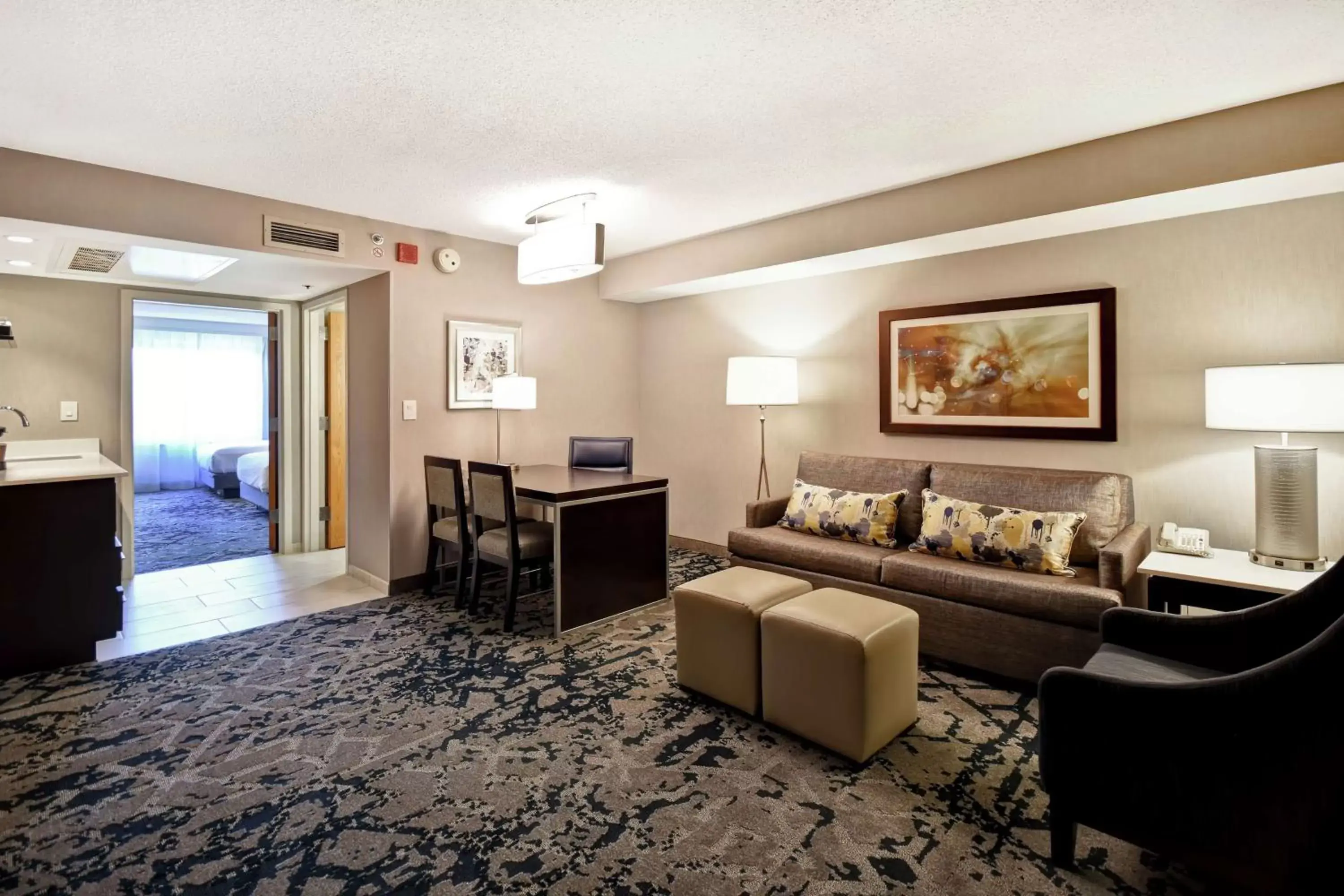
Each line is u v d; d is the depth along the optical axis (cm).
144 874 161
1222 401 241
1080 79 220
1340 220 258
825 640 213
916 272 381
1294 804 133
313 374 507
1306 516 238
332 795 194
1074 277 325
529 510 437
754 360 401
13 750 219
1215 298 287
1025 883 158
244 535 573
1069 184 281
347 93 225
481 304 439
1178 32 191
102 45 193
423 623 349
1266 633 177
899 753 219
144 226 303
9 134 257
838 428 423
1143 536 289
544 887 157
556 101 233
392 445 397
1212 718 142
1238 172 242
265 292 458
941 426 373
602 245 339
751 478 476
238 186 323
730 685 247
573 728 236
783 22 185
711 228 414
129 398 424
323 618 356
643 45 197
